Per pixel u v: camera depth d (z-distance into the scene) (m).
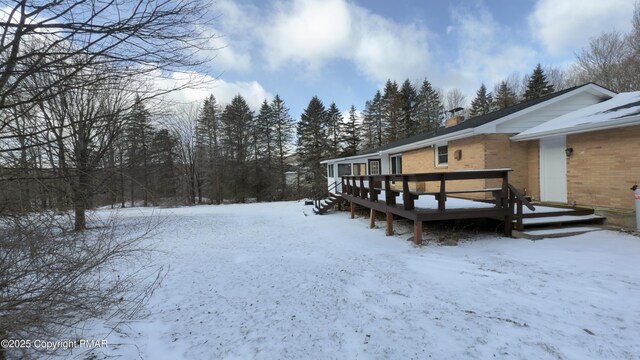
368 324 3.28
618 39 21.62
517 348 2.68
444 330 3.05
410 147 13.94
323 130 40.28
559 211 7.25
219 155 34.31
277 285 4.74
